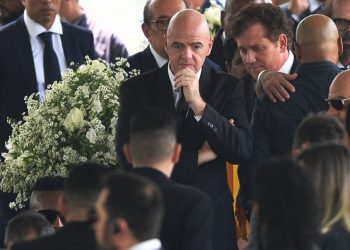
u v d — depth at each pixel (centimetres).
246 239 1689
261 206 1084
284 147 1580
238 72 1827
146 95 1584
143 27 1906
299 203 1075
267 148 1588
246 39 1673
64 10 2409
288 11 2284
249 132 1575
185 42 1569
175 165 1537
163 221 1330
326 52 1598
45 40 2022
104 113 1708
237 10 1945
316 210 1089
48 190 1648
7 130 1980
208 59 1859
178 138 1552
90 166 1261
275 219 1075
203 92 1582
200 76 1589
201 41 1573
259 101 1605
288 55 1686
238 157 1552
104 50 2317
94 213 1239
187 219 1332
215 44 2002
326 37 1595
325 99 1563
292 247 1072
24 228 1345
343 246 1184
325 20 1606
